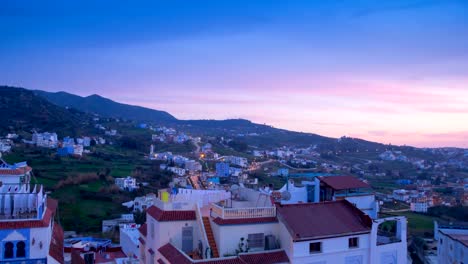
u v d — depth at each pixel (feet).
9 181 150.20
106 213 387.14
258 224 108.58
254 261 100.73
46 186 437.17
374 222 113.09
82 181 475.72
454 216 515.50
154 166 644.27
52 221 126.31
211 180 587.27
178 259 100.22
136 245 176.45
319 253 105.70
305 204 116.16
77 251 166.30
